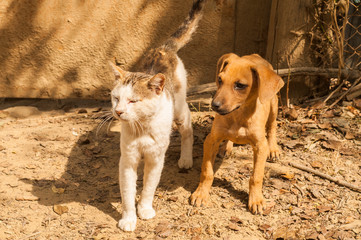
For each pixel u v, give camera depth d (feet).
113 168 5.36
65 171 5.30
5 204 4.83
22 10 6.37
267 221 4.66
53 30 6.45
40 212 4.77
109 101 6.81
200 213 4.75
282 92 6.26
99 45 6.53
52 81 6.66
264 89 4.37
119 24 6.46
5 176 5.17
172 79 5.12
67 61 6.58
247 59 4.57
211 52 6.57
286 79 6.22
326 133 5.67
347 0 5.85
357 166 5.23
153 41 6.52
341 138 5.62
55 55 6.55
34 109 6.55
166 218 4.72
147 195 4.71
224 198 4.92
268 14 6.46
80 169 5.34
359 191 4.92
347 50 6.45
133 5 6.39
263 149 4.73
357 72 6.21
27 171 5.26
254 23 6.48
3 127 6.11
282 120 5.95
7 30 6.43
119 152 5.60
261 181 4.79
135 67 6.61
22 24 6.42
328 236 4.47
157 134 4.48
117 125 6.10
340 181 5.00
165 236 4.52
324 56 6.15
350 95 6.16
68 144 5.72
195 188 5.07
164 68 5.08
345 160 5.32
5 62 6.56
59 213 4.75
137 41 6.52
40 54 6.55
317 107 6.06
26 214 4.74
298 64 6.17
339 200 4.83
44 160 5.44
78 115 6.40
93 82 6.68
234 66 4.43
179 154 5.55
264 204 4.77
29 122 6.25
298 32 6.07
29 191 4.99
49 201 4.90
